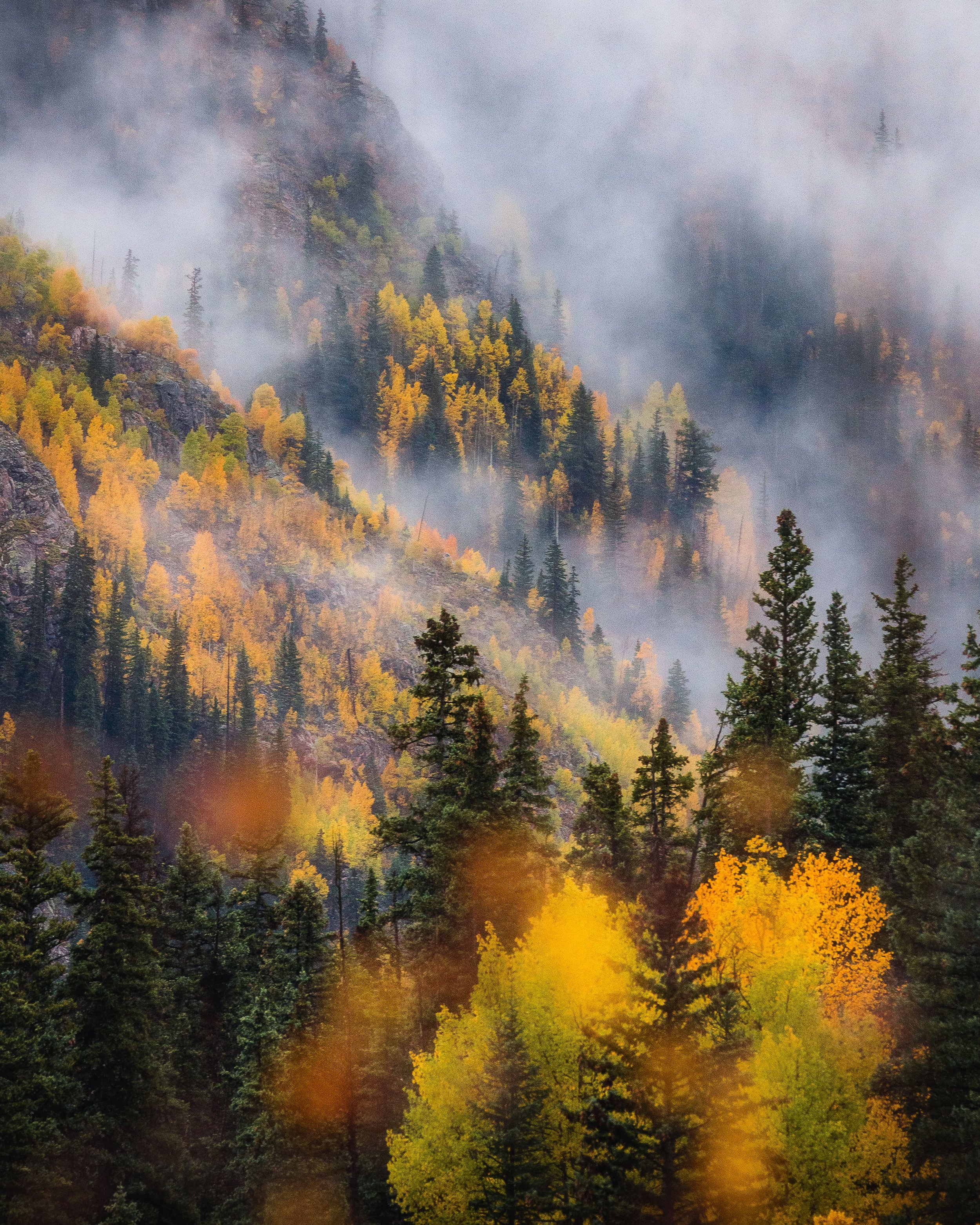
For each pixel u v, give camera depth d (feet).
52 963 121.49
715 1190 71.77
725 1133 72.28
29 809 123.54
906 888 111.04
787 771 129.59
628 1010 82.99
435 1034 125.18
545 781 127.24
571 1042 86.43
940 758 118.42
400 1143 91.20
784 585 146.72
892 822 124.98
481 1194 83.41
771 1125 77.15
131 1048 121.80
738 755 132.36
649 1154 72.33
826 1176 76.89
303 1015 136.87
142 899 130.62
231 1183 144.87
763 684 137.08
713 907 95.14
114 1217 110.32
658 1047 73.20
